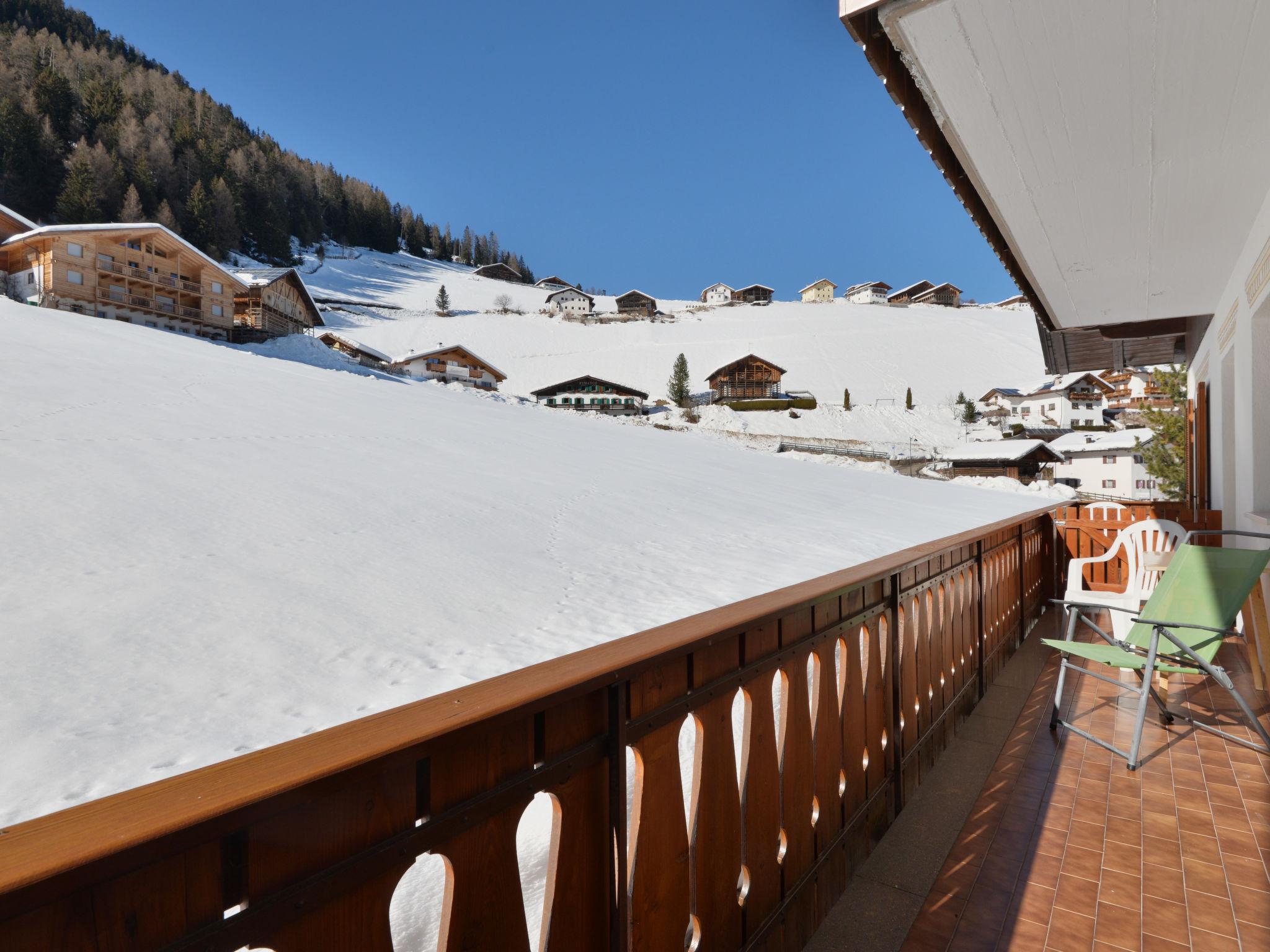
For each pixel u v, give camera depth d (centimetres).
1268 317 423
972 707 357
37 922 51
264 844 66
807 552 357
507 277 12962
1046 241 419
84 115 8444
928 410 5753
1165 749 298
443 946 84
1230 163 314
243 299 3484
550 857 101
